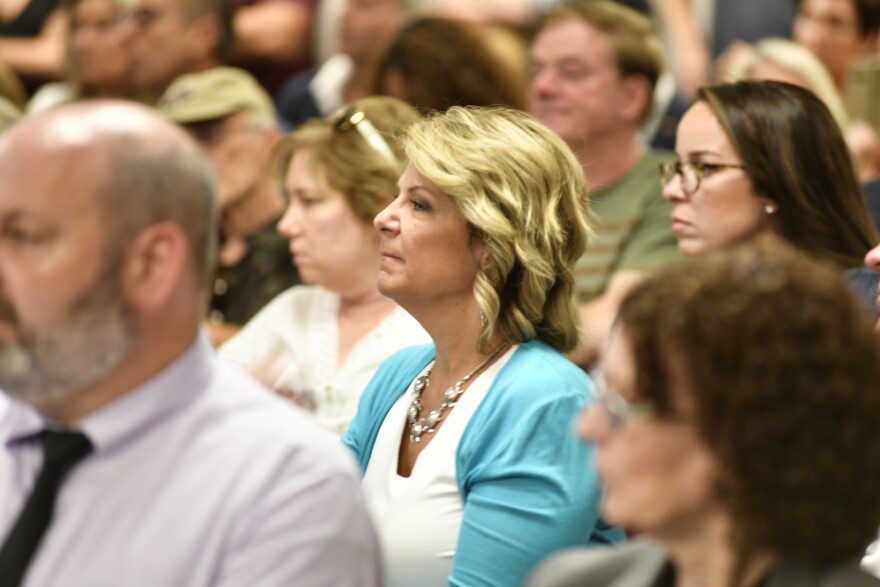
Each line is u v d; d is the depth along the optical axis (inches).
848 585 152.8
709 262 156.0
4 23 652.7
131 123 184.9
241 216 436.5
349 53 557.6
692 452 153.3
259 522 183.9
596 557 176.7
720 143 316.5
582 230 260.5
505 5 573.3
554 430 247.4
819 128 316.2
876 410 150.5
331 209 341.4
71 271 179.6
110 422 187.5
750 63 497.4
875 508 152.8
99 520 185.5
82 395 188.1
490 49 444.5
